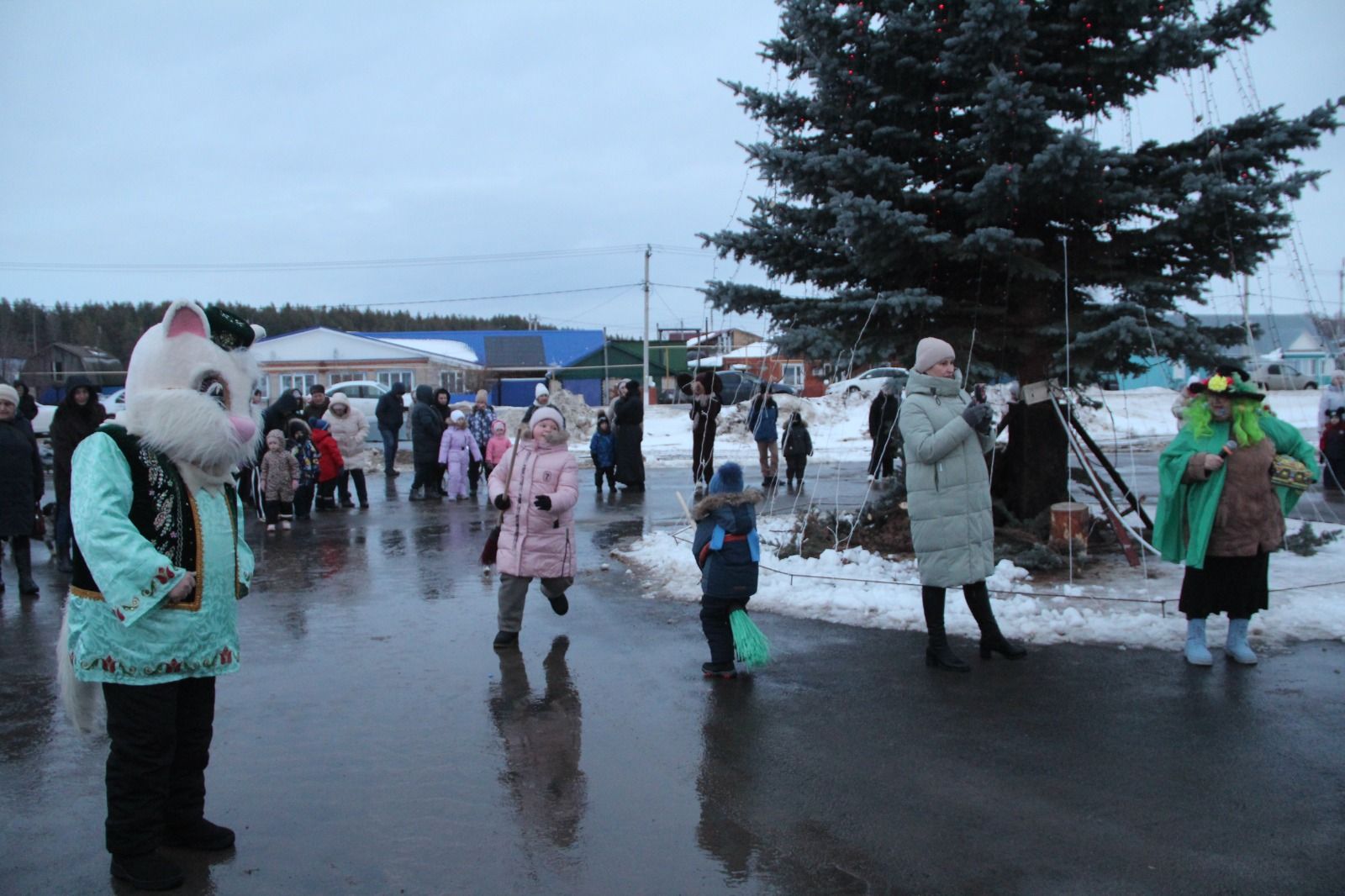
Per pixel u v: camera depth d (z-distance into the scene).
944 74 8.66
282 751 5.02
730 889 3.59
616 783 4.56
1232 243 8.59
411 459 24.64
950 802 4.28
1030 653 6.36
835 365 9.46
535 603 8.37
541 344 60.59
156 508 3.67
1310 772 4.50
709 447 16.31
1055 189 8.20
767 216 10.01
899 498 9.92
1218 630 6.64
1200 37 8.10
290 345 44.53
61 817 4.31
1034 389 9.19
